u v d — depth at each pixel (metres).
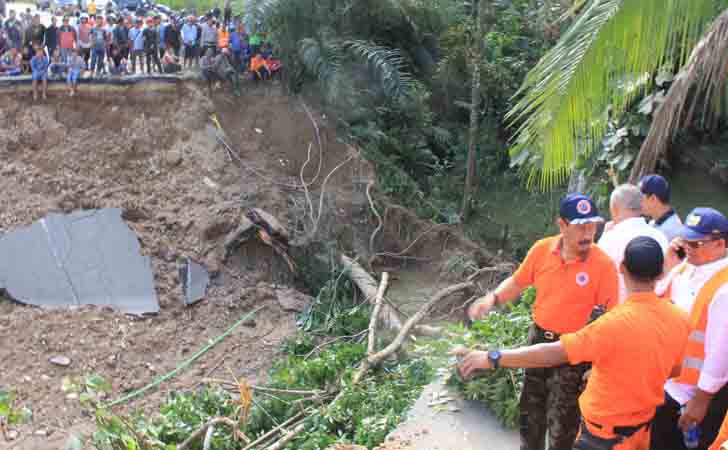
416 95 20.50
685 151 14.32
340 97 18.75
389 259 17.70
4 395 7.46
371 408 9.06
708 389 4.86
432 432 6.93
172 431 9.45
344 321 14.58
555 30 22.20
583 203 5.11
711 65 7.82
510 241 19.66
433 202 19.86
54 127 16.53
